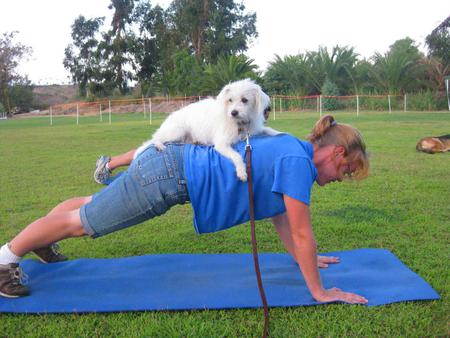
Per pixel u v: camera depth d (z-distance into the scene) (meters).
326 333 2.62
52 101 55.59
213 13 43.53
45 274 3.41
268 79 33.56
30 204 5.84
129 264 3.58
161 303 2.92
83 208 2.96
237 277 3.32
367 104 29.47
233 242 4.23
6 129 20.88
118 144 12.63
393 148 10.21
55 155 10.48
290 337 2.58
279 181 2.71
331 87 30.56
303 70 32.44
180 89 38.66
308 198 2.72
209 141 3.71
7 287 2.96
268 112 3.98
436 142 9.38
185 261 3.63
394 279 3.26
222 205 2.86
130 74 47.34
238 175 2.79
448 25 28.61
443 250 3.90
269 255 3.75
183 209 5.53
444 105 27.31
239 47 44.66
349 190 6.20
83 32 47.62
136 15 46.41
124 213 2.91
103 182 3.48
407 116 21.66
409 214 5.00
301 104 31.66
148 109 38.16
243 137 3.50
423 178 6.90
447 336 2.59
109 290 3.12
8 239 4.46
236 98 3.63
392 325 2.68
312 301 2.92
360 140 2.86
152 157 2.92
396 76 29.42
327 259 3.60
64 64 49.22
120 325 2.73
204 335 2.59
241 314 2.82
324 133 2.91
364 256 3.69
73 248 4.15
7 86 48.59
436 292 3.05
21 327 2.72
